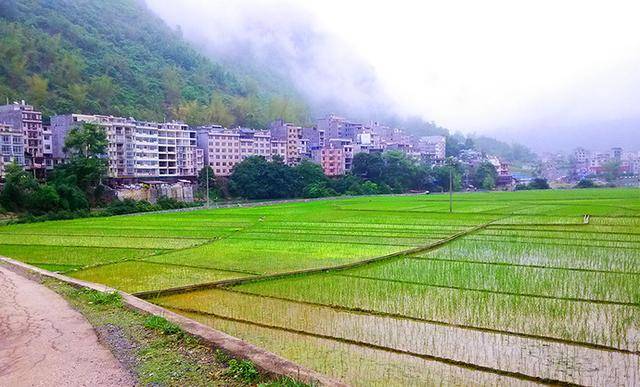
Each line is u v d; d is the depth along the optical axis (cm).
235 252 3591
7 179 7294
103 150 8825
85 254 3631
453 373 1423
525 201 8375
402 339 1697
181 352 1279
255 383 1071
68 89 11925
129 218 6906
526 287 2334
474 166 17762
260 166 11750
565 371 1411
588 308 1986
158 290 2402
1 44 11444
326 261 3116
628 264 2836
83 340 1390
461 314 1950
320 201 10462
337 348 1636
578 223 4872
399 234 4409
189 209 8638
